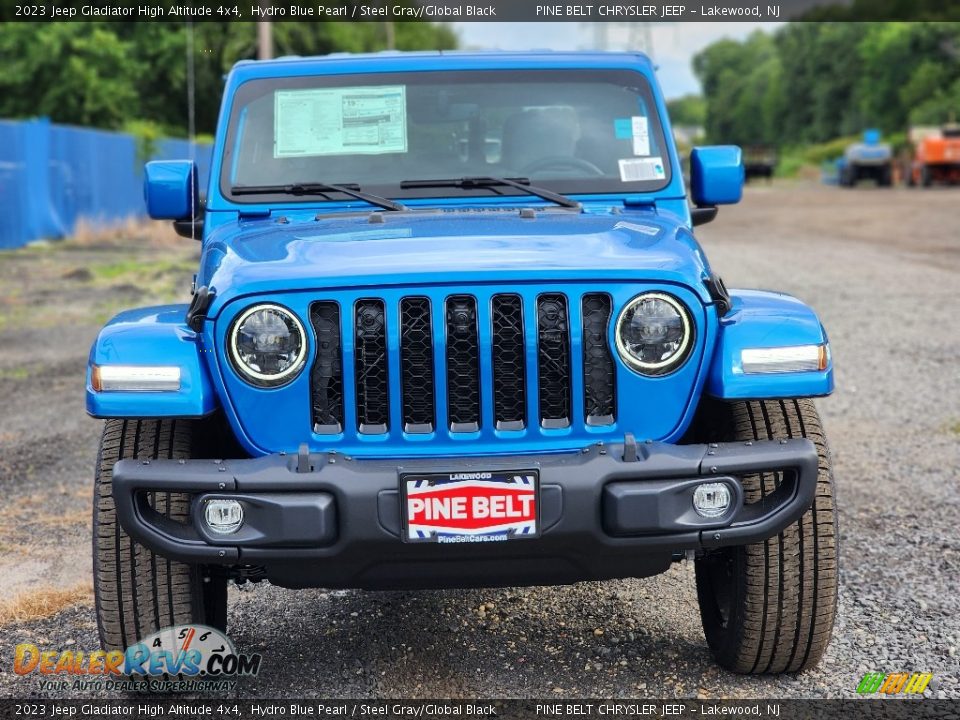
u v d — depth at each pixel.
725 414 3.71
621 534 3.26
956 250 18.23
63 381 9.09
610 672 3.89
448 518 3.21
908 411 7.56
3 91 33.53
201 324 3.37
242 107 4.61
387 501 3.21
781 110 120.12
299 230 3.99
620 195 4.48
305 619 4.45
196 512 3.25
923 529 5.25
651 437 3.40
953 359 9.17
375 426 3.34
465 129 4.57
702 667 3.91
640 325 3.35
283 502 3.21
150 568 3.60
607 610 4.46
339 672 3.95
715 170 4.55
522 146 4.56
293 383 3.31
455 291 3.31
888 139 87.88
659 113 4.66
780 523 3.33
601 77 4.70
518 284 3.32
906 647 4.00
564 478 3.23
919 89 87.94
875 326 10.77
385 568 3.34
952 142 47.19
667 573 4.88
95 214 24.11
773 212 31.31
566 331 3.34
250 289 3.31
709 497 3.28
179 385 3.34
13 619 4.45
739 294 3.74
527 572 3.39
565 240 3.62
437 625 4.36
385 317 3.29
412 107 4.59
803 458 3.32
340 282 3.29
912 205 32.56
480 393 3.31
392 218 4.13
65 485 6.29
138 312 3.74
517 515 3.22
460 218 4.09
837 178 59.19
